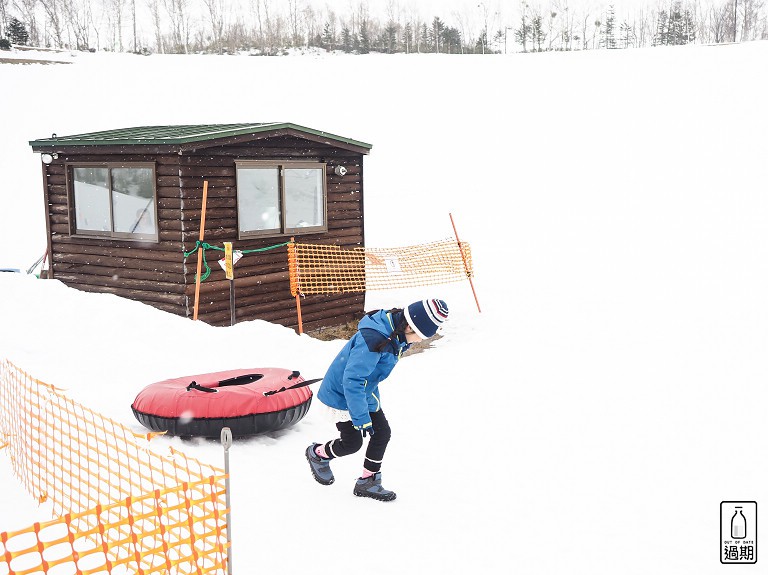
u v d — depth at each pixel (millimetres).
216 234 11961
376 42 104438
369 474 5535
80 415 7051
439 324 5188
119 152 11984
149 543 4543
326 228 13828
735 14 108812
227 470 4016
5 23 87938
